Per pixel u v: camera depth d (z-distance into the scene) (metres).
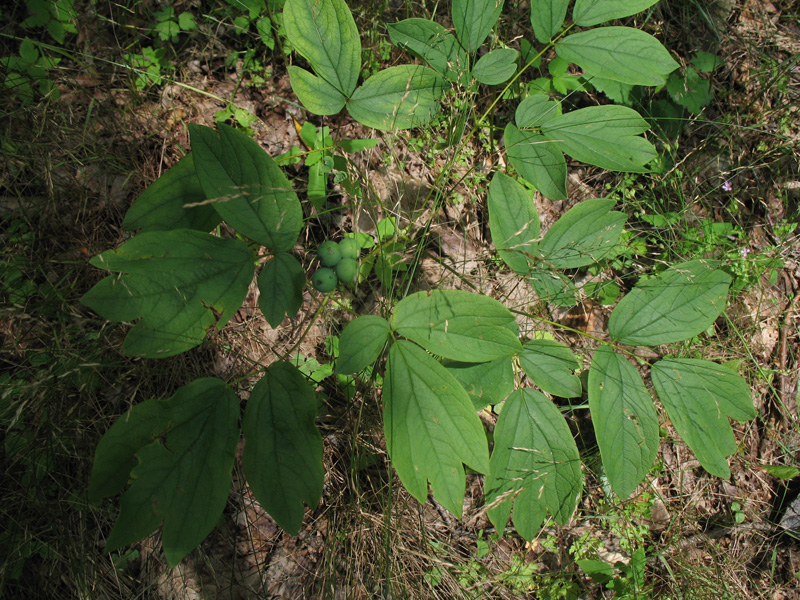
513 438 1.97
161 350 1.54
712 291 2.03
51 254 2.39
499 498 1.94
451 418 1.68
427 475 1.67
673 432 2.97
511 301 2.86
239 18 2.69
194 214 1.88
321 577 2.45
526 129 2.18
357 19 2.75
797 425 3.06
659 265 3.02
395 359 1.72
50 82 2.49
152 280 1.53
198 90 2.62
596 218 2.10
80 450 2.26
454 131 2.74
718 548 2.93
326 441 2.53
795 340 3.18
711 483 2.98
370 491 2.52
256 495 1.61
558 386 1.98
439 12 2.95
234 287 1.65
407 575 2.49
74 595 2.23
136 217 1.83
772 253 3.20
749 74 3.43
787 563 2.95
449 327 1.71
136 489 1.52
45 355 2.27
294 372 1.71
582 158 2.10
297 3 1.75
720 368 2.05
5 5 2.55
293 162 2.66
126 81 2.62
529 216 2.07
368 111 1.97
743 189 3.29
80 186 2.48
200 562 2.35
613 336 2.07
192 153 1.62
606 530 2.82
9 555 2.17
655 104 3.14
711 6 3.43
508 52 2.14
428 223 2.37
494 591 2.65
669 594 2.80
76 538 2.26
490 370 2.01
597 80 2.97
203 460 1.62
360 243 2.49
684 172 3.14
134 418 1.55
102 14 2.63
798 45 3.51
